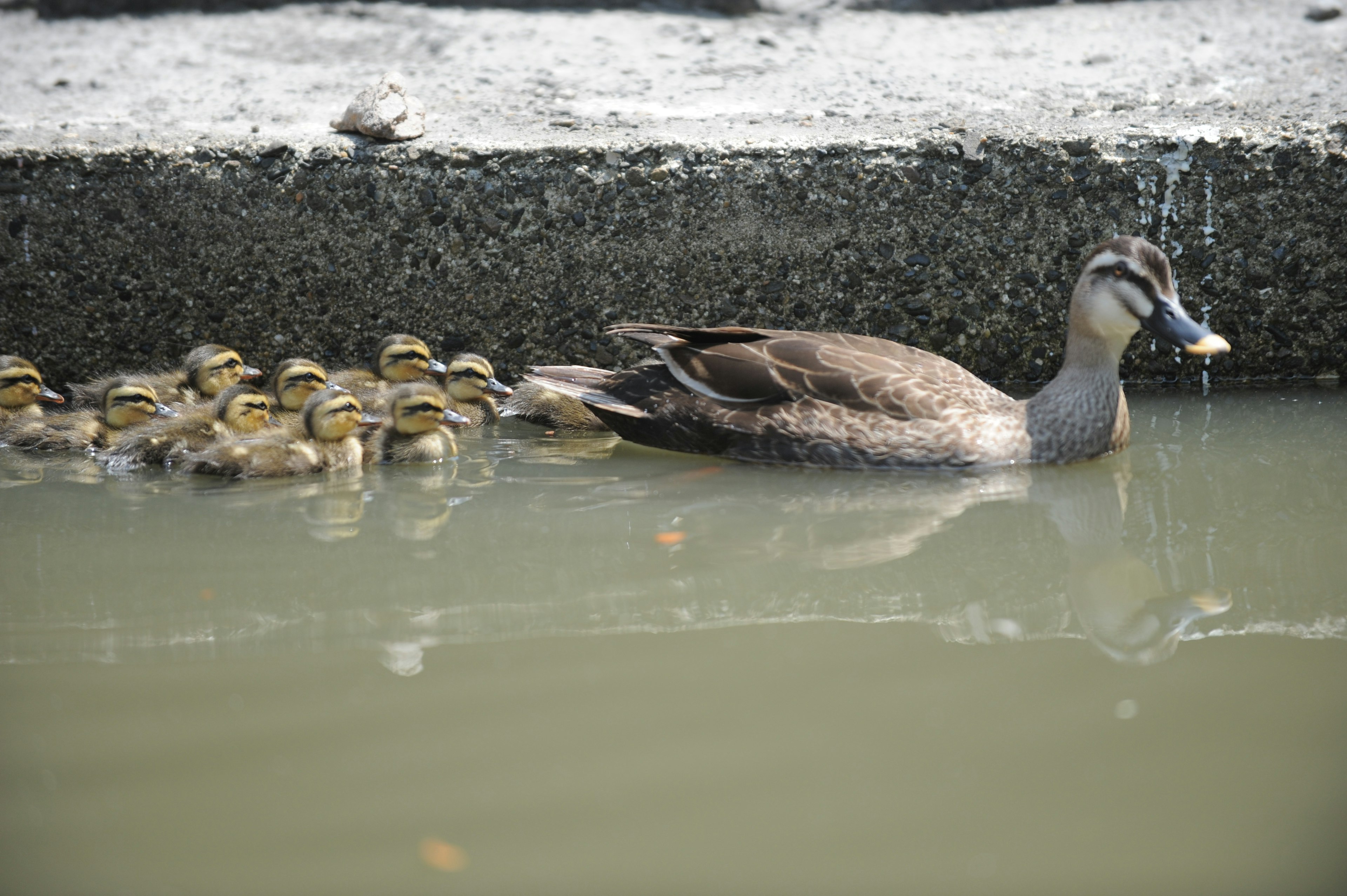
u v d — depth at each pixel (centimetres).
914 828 348
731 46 1293
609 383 850
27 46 1340
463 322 987
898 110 1044
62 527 665
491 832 351
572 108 1072
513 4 1454
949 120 985
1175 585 545
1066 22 1375
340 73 1231
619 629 496
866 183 935
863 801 362
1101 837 343
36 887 329
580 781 375
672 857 338
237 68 1258
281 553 612
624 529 648
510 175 942
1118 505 678
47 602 538
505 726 410
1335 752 385
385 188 948
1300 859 331
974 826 350
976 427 763
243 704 429
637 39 1332
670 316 978
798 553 600
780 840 345
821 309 971
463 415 927
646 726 409
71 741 404
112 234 959
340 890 327
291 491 748
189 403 904
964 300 964
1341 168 912
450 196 949
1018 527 641
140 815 361
